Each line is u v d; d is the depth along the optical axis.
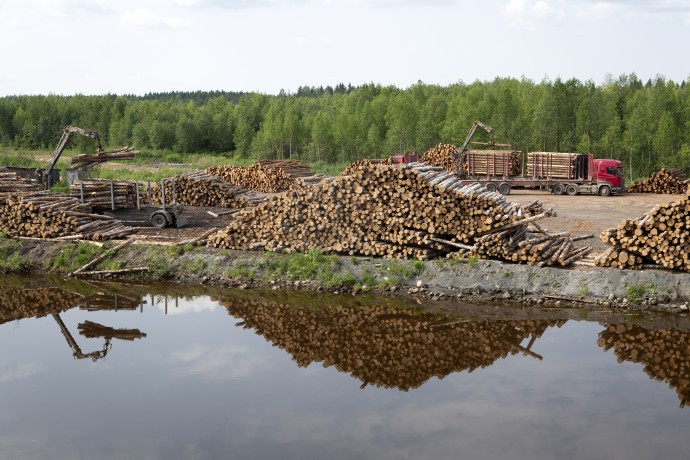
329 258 18.41
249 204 29.84
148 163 66.25
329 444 9.34
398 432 9.72
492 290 16.70
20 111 98.81
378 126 76.06
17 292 18.09
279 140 78.12
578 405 10.62
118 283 18.88
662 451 8.99
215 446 9.29
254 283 18.31
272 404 10.81
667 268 16.36
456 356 13.09
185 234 22.45
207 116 96.50
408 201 18.03
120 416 10.38
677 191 37.22
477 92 73.25
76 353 13.44
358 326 14.98
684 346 13.36
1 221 21.08
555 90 55.00
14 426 10.02
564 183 36.75
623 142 56.72
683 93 74.31
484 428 9.80
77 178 28.94
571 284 16.41
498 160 37.75
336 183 18.55
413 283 17.39
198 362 12.87
